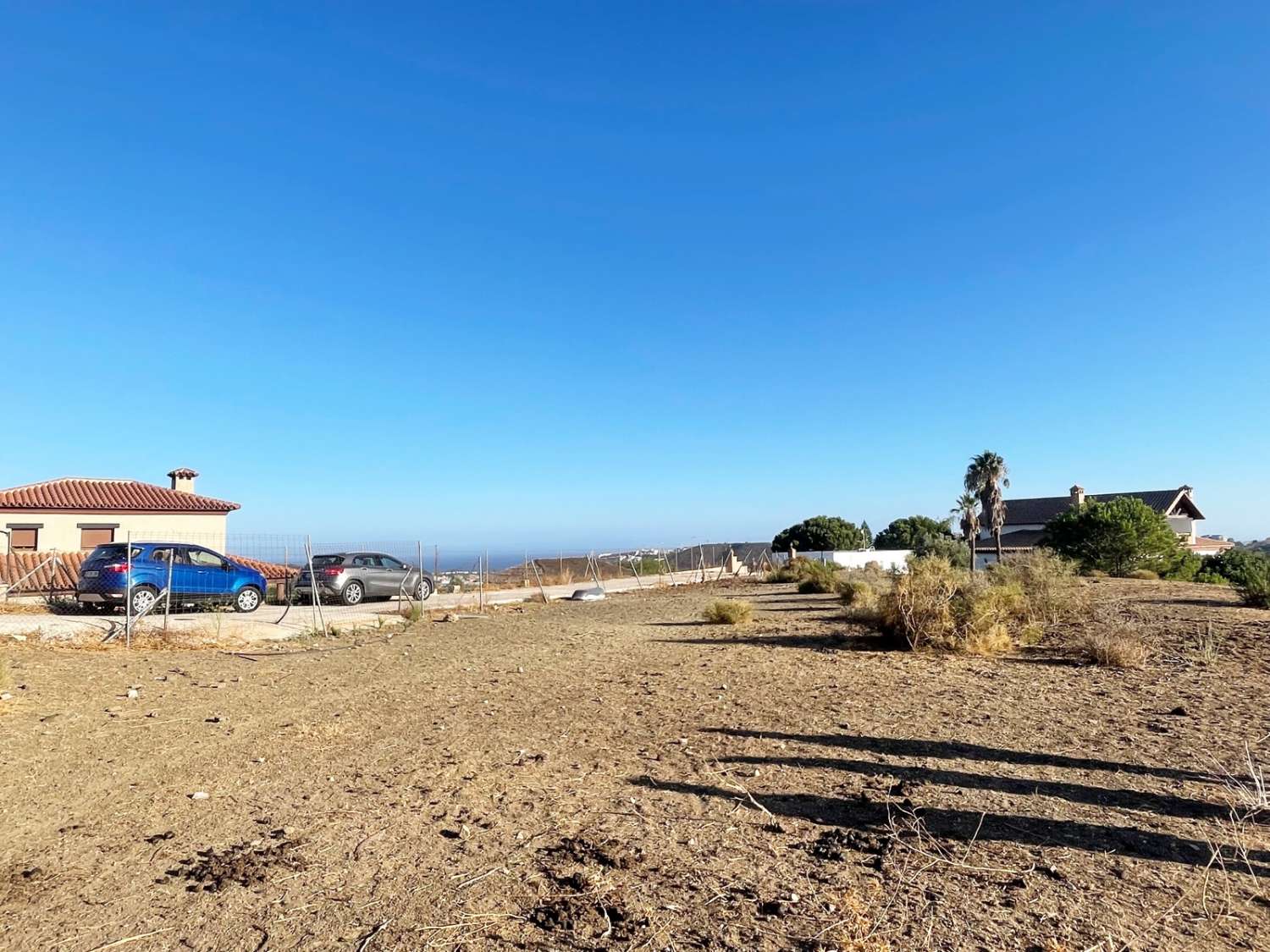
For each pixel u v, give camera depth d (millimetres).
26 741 6969
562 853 4426
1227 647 10930
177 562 18750
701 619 18062
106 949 3508
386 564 24406
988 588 12789
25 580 22766
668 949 3365
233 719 7992
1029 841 4402
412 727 7660
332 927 3646
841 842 4477
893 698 8359
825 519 71500
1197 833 4465
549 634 15375
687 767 6086
